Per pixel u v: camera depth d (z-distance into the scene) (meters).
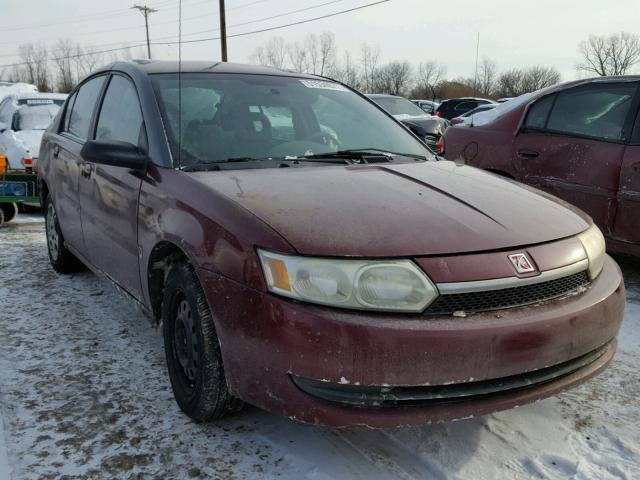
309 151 3.00
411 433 2.44
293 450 2.31
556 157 4.61
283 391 1.99
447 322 1.93
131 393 2.71
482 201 2.43
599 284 2.36
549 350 2.05
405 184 2.56
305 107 3.32
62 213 4.06
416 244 2.02
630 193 4.09
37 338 3.29
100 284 4.27
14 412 2.52
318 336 1.90
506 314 2.02
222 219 2.18
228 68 3.42
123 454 2.26
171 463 2.21
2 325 3.47
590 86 4.57
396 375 1.90
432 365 1.90
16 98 9.25
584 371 2.24
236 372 2.11
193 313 2.30
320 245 1.98
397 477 2.16
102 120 3.54
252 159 2.80
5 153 7.96
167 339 2.58
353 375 1.90
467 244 2.06
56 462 2.20
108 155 2.71
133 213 2.79
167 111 2.88
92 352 3.13
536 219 2.35
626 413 2.64
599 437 2.45
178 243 2.33
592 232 2.49
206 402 2.30
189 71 3.25
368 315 1.92
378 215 2.16
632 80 4.33
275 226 2.07
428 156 3.34
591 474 2.20
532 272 2.09
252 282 2.02
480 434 2.45
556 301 2.16
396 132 3.51
